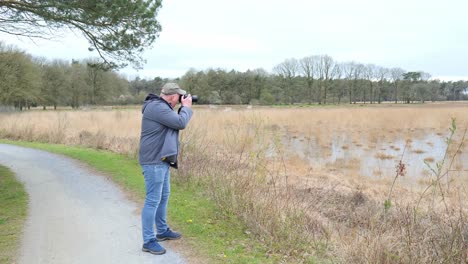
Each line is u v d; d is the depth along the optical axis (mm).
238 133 9172
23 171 8664
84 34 8273
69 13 6996
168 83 3936
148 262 3666
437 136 17000
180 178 6996
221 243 4152
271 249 3990
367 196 7086
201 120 12523
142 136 3811
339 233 4820
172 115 3691
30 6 6855
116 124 17781
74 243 4148
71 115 22172
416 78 64250
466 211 5051
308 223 4852
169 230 4270
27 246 4043
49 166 9336
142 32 8305
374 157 12375
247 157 6727
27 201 5965
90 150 12375
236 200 5051
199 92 51344
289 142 15688
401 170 4941
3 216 5109
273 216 4422
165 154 3750
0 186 6996
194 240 4238
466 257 3402
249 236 4367
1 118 20391
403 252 3525
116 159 10258
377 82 64750
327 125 21625
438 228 4059
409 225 4102
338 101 61531
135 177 7805
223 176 5938
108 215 5215
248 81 55625
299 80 59031
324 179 8648
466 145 13602
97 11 7031
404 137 16875
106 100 43844
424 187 8320
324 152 13375
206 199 5898
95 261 3678
